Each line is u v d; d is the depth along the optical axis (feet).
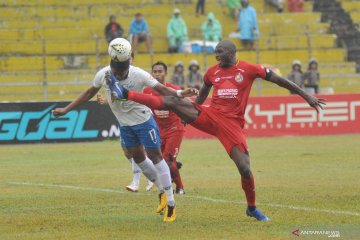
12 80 206.90
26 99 203.21
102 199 84.69
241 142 67.26
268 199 81.87
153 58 216.95
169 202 69.67
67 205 79.97
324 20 246.88
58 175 109.91
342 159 126.82
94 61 217.36
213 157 134.51
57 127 169.68
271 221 67.92
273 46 233.55
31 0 233.55
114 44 69.36
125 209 77.00
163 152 90.63
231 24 243.40
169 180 70.44
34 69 213.87
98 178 106.01
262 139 172.45
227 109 67.87
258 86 209.67
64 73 209.77
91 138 171.53
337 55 232.73
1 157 138.92
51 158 136.05
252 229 64.23
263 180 99.35
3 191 91.97
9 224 68.18
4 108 166.50
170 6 242.99
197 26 239.30
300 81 191.72
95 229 65.31
